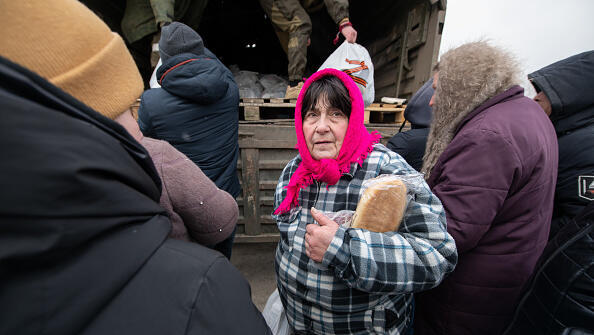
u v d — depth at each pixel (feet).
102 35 1.15
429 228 1.99
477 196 2.23
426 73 7.06
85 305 0.77
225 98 4.59
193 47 4.20
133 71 1.32
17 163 0.62
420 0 7.58
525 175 2.24
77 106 0.86
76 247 0.77
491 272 2.53
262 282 6.36
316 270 2.29
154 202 1.16
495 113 2.44
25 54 0.86
